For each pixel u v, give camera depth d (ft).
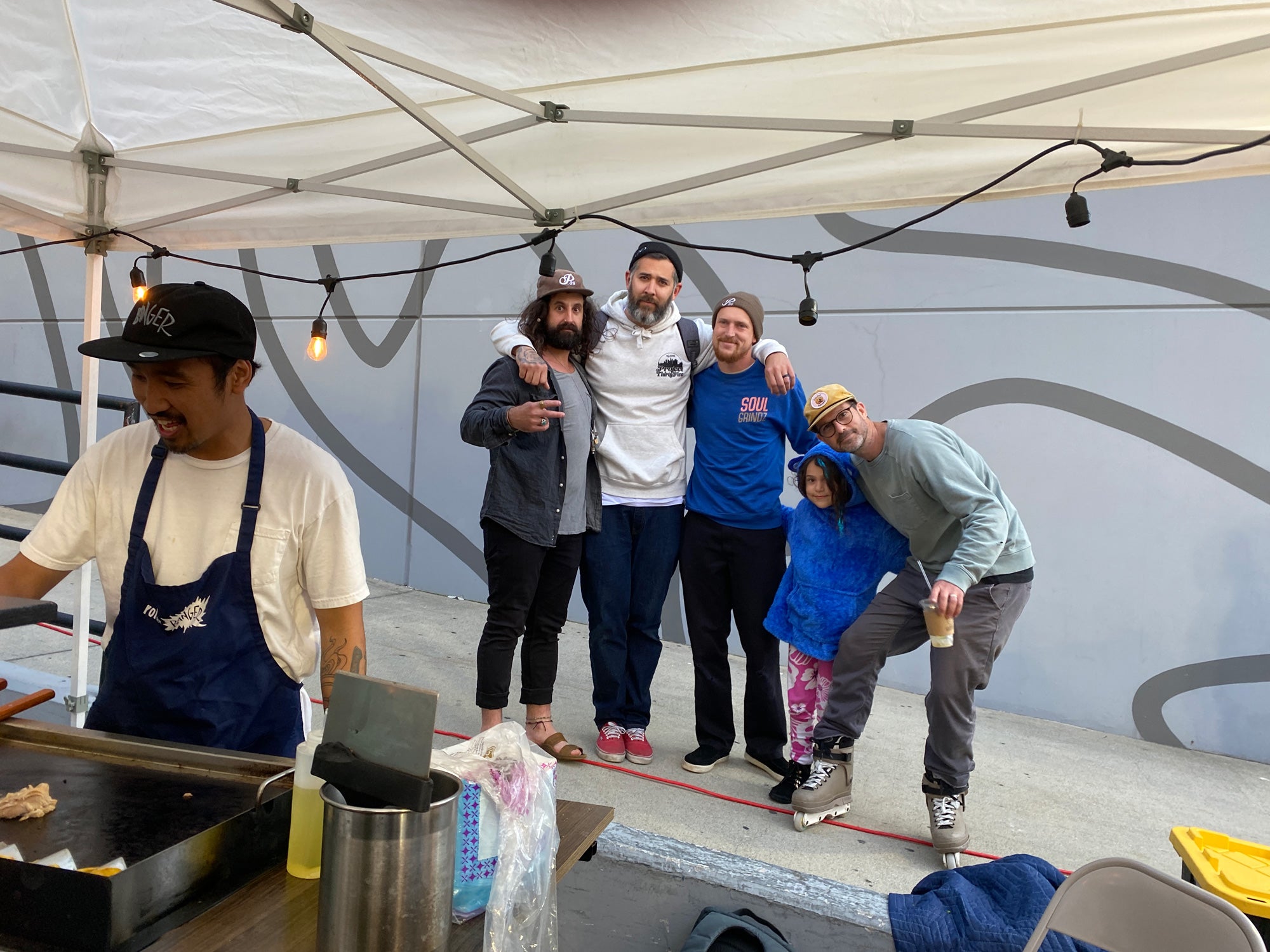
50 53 7.64
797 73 6.73
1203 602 13.73
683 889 8.00
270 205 9.78
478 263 18.99
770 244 16.26
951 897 7.60
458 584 19.65
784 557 10.90
